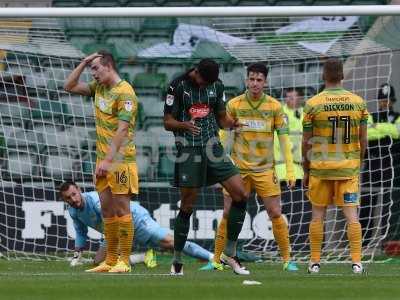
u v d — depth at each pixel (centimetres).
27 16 3434
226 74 4244
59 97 4175
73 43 4238
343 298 2239
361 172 4075
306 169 3309
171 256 4175
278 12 3388
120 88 3114
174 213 4159
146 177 4159
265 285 2552
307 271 3366
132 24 4356
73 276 3014
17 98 4159
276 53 4200
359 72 4131
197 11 3406
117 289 2411
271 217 3528
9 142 4159
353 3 4709
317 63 4212
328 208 4031
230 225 3114
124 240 3222
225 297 2241
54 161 4175
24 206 4144
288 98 4188
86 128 4188
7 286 2502
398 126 4072
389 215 4072
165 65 4391
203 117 3016
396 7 3369
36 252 4134
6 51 4122
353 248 3234
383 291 2405
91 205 3616
